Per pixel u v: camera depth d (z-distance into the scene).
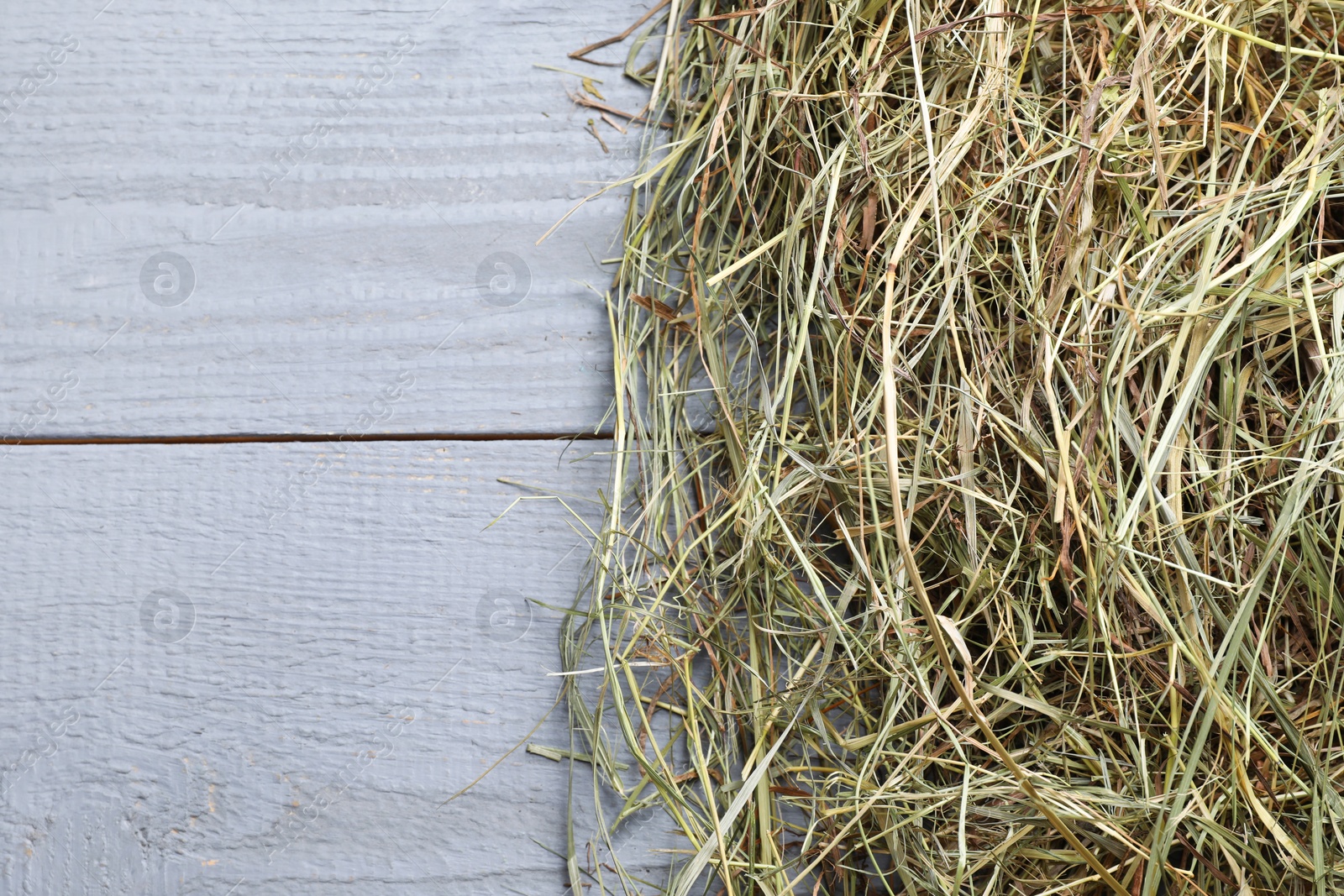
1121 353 0.58
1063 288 0.58
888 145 0.59
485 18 0.61
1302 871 0.57
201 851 0.60
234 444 0.60
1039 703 0.58
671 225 0.60
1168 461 0.58
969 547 0.58
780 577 0.59
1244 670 0.58
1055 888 0.57
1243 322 0.57
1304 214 0.58
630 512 0.60
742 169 0.59
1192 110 0.59
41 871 0.59
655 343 0.60
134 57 0.61
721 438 0.60
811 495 0.59
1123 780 0.58
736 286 0.60
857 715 0.59
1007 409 0.58
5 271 0.60
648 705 0.60
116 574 0.60
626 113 0.61
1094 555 0.58
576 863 0.59
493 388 0.61
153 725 0.60
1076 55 0.58
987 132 0.59
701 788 0.60
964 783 0.57
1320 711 0.58
